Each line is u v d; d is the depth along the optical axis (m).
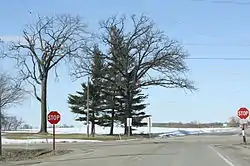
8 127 93.50
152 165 20.31
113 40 67.25
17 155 29.94
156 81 68.31
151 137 67.94
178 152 30.06
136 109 75.81
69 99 76.00
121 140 57.25
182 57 67.19
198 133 88.44
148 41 66.88
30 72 65.69
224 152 29.81
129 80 68.81
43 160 25.28
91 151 33.12
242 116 41.16
